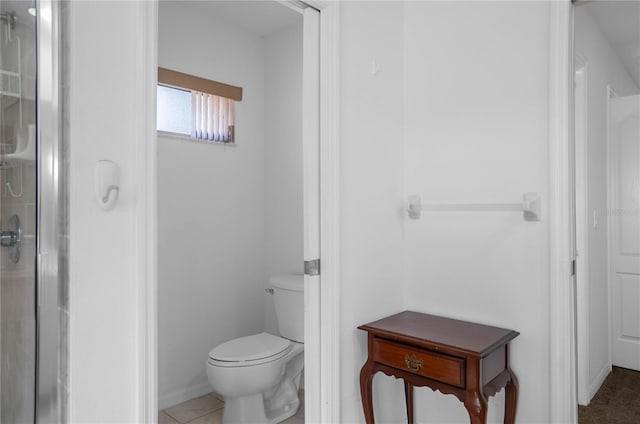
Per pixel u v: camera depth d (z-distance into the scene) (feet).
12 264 3.54
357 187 6.44
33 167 3.57
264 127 10.12
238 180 9.64
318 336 6.10
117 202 3.91
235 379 7.02
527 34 6.04
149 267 4.06
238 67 9.61
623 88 5.42
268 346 7.75
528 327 6.01
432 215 6.99
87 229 3.74
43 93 3.57
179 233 8.62
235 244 9.59
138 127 4.00
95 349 3.78
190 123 8.94
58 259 3.64
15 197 3.54
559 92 5.68
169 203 8.46
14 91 3.54
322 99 6.07
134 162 4.00
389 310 7.00
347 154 6.28
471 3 6.58
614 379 5.52
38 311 3.58
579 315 5.79
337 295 6.08
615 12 5.49
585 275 5.73
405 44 7.32
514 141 6.16
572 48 5.75
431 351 5.51
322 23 6.06
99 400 3.81
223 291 9.36
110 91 3.88
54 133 3.59
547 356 5.83
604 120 5.56
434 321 6.57
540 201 5.89
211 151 9.14
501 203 6.24
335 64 6.06
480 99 6.49
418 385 5.65
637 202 5.36
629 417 5.41
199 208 8.93
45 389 3.60
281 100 9.75
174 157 8.53
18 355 3.54
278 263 9.81
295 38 9.45
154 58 4.13
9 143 3.51
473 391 5.15
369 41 6.68
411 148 7.25
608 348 5.57
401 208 7.27
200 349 8.98
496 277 6.32
